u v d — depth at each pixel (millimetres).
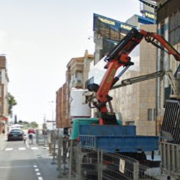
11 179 14672
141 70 27062
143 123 27328
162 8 22062
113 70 15977
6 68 92438
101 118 15453
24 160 23000
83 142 13633
